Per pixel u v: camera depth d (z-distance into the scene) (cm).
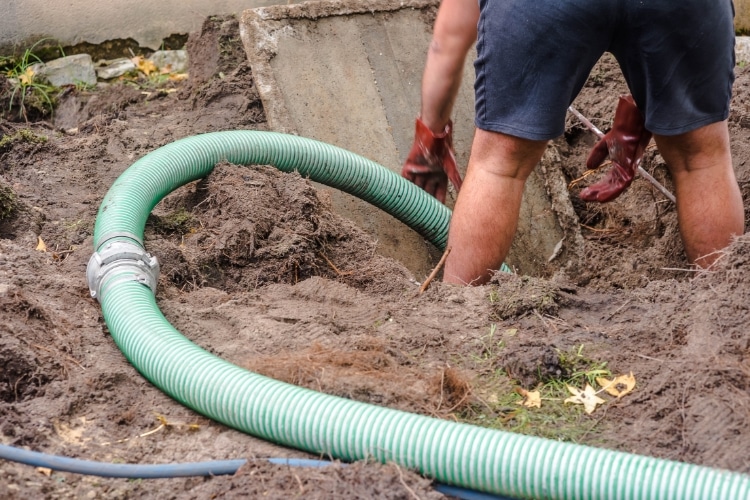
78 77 572
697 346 365
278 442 346
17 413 347
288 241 423
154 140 495
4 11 559
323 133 486
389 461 336
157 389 362
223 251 420
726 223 412
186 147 441
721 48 393
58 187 459
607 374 364
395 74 505
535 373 363
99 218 409
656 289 394
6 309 368
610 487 327
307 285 405
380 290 419
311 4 505
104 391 357
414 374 364
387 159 491
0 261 397
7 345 356
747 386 351
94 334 376
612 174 446
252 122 504
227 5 606
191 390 353
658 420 350
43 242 424
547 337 378
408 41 511
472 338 379
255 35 492
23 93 541
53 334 369
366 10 510
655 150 498
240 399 348
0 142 475
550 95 396
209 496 330
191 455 344
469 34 428
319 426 341
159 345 361
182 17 602
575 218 496
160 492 334
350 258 433
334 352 368
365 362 365
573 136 527
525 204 495
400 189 464
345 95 495
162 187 428
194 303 396
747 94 508
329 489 328
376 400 354
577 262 492
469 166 416
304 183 442
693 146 407
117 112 525
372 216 479
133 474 336
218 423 353
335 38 502
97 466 335
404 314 391
